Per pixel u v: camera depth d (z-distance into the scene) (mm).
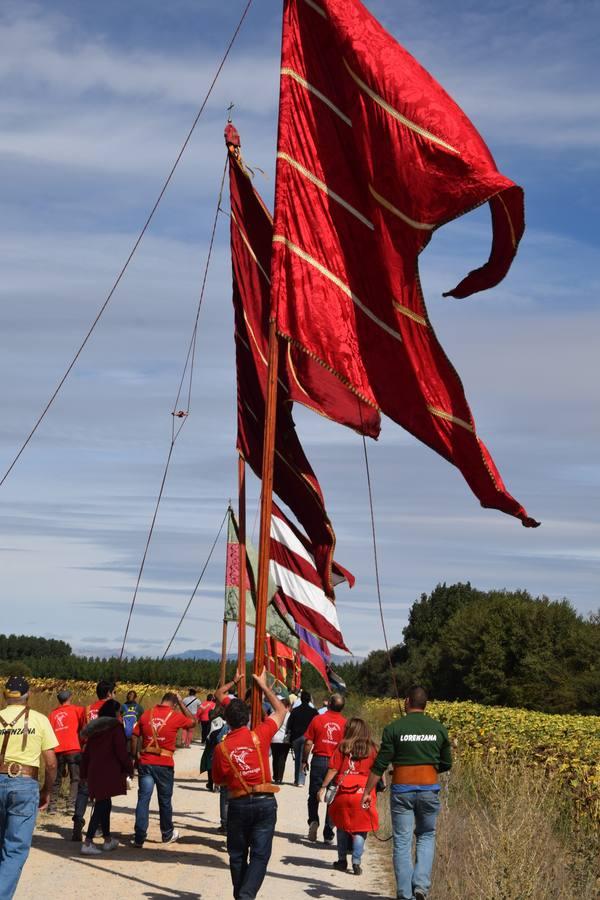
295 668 23875
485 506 9781
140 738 12578
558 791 14273
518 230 9398
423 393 9680
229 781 8492
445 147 9414
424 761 9133
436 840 11266
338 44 9922
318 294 9906
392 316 9789
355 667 80062
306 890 10344
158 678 64250
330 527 11664
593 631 52375
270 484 9695
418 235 9547
